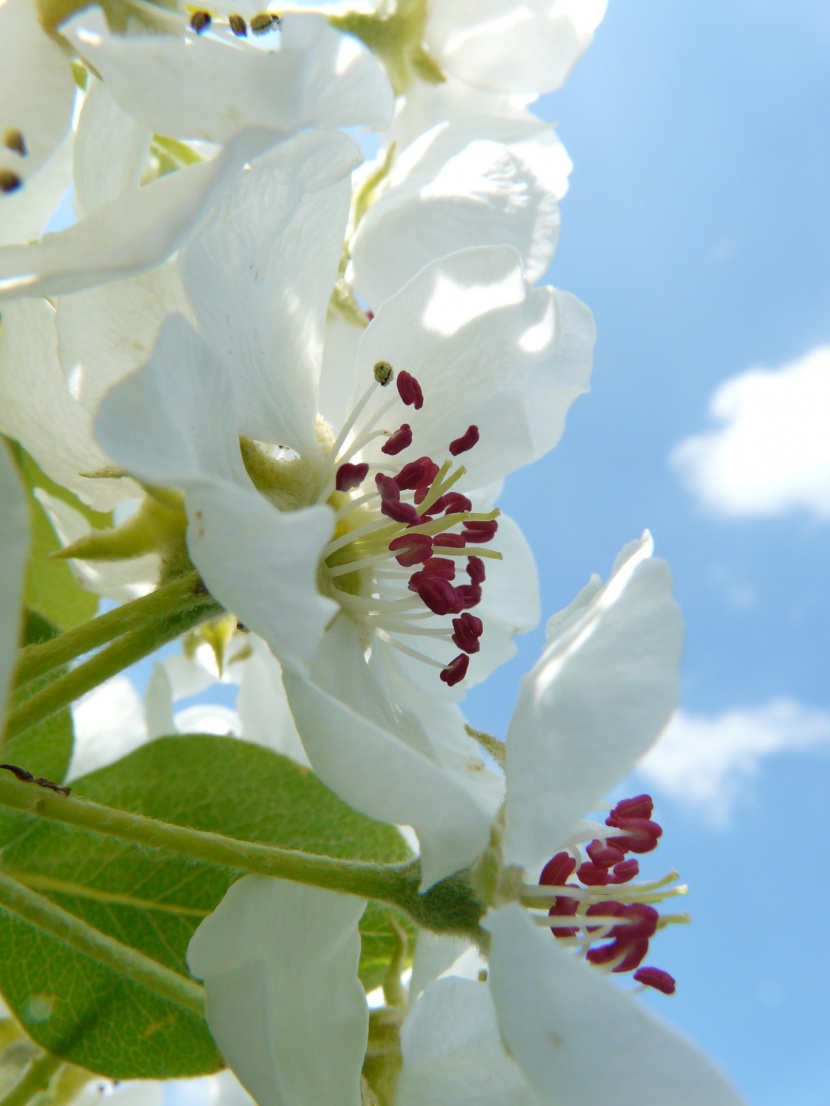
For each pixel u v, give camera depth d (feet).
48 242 0.24
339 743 0.26
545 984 0.24
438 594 0.31
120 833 0.27
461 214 0.36
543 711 0.26
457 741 0.33
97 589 0.35
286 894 0.28
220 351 0.28
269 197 0.28
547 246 0.36
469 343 0.32
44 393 0.30
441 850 0.26
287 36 0.25
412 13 0.38
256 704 0.40
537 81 0.39
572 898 0.28
